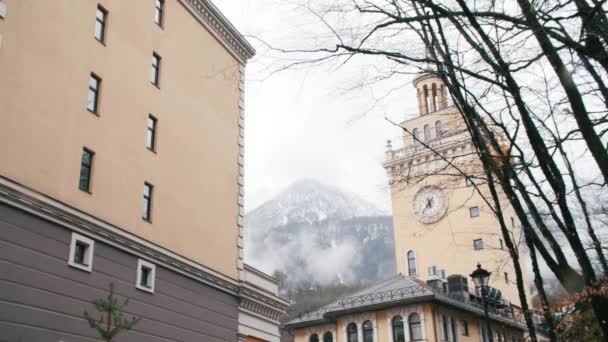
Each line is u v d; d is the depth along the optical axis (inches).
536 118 418.0
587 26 356.5
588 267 370.0
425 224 2258.9
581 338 573.0
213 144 1064.2
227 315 987.3
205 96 1065.5
